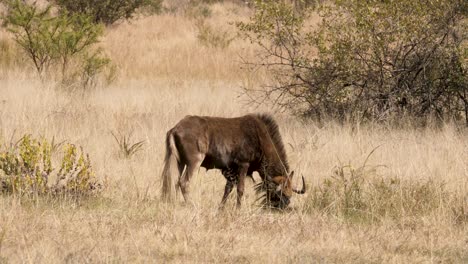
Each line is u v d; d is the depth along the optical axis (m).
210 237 29.08
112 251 26.64
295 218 33.28
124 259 25.91
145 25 117.50
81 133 48.41
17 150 40.88
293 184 37.09
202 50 100.25
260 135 36.19
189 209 33.25
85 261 25.11
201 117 35.94
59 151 41.94
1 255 25.61
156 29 115.06
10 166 35.31
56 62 81.00
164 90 74.00
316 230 31.17
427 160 42.81
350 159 42.81
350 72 56.56
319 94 58.38
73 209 32.50
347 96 57.69
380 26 55.81
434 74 57.81
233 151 35.84
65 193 33.97
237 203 35.56
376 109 57.25
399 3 55.38
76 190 34.88
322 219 33.03
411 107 57.94
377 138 49.59
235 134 35.91
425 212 34.56
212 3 136.62
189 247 27.80
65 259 25.11
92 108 58.97
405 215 34.25
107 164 40.44
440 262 27.98
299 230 31.09
